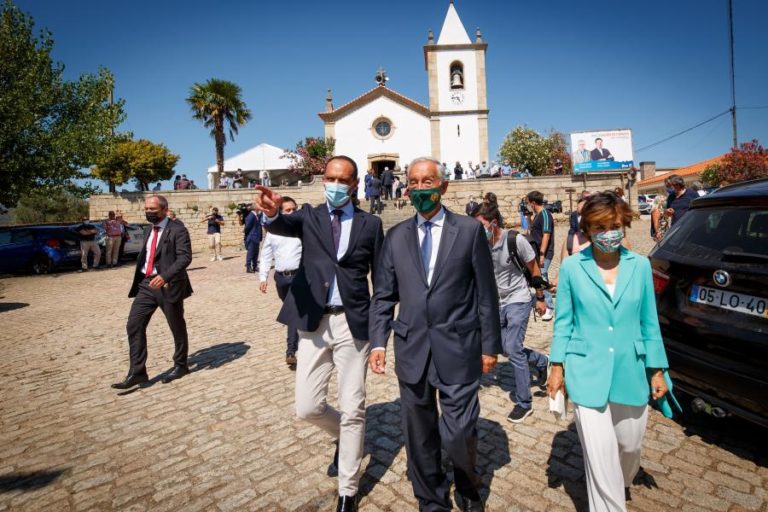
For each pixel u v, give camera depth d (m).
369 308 2.57
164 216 4.55
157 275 4.43
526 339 5.29
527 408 3.44
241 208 16.62
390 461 2.97
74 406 4.09
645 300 2.10
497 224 3.49
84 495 2.74
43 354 5.76
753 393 2.57
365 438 3.28
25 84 15.99
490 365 2.21
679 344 3.03
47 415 3.91
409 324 2.30
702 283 2.94
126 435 3.49
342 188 2.61
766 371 2.52
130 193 21.72
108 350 5.85
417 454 2.31
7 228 14.55
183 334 4.73
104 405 4.09
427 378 2.28
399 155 29.89
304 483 2.78
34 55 16.52
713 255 2.96
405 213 21.25
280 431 3.46
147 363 5.24
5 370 5.16
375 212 21.72
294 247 4.67
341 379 2.61
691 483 2.58
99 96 18.28
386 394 4.05
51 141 16.59
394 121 29.86
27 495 2.76
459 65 29.84
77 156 17.42
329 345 2.64
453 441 2.17
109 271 14.26
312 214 2.76
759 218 2.86
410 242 2.38
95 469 3.03
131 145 29.48
